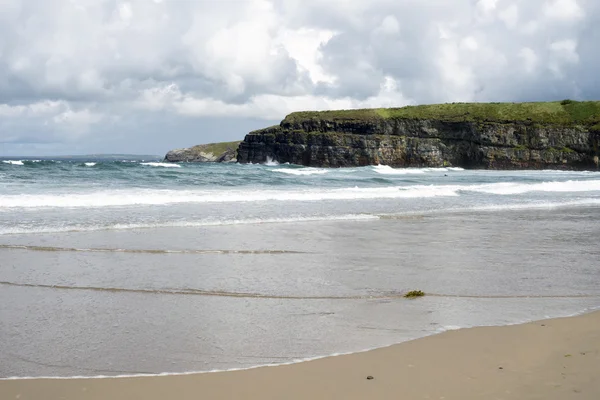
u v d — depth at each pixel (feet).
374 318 23.09
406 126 352.69
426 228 52.95
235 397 14.87
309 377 16.31
